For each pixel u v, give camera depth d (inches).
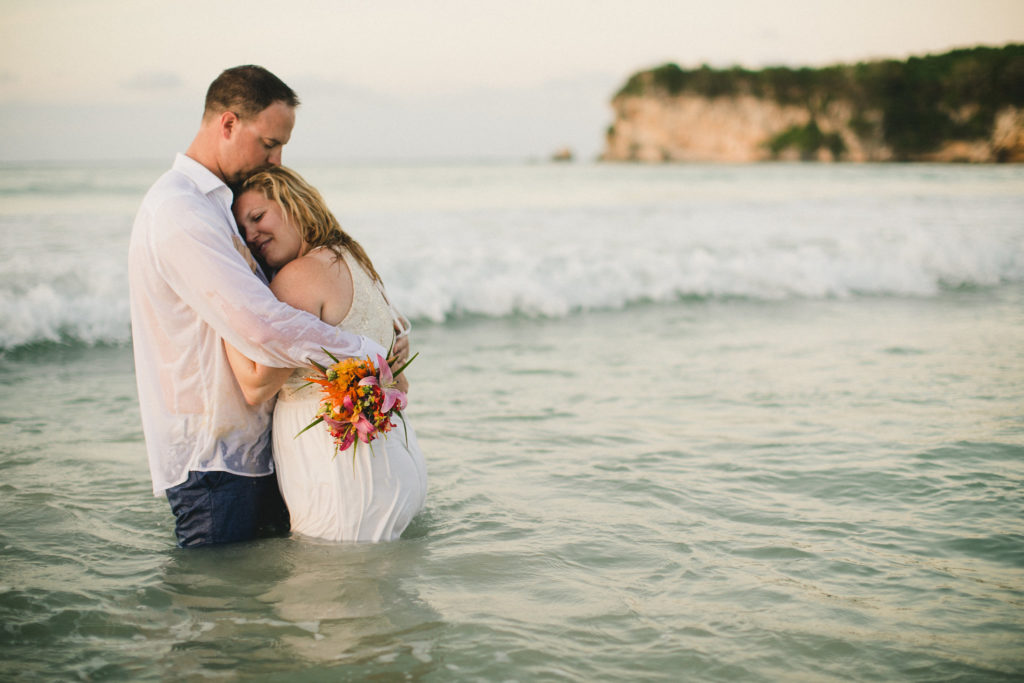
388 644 95.7
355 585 110.7
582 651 94.1
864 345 288.5
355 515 122.0
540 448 175.3
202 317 109.6
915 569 115.3
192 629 99.0
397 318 130.1
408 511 126.4
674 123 4653.1
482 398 220.7
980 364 252.8
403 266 409.4
